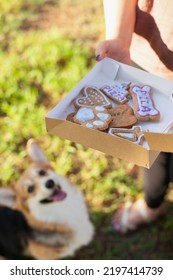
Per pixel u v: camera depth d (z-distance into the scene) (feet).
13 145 5.26
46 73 5.92
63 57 6.06
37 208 4.14
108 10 3.34
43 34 6.56
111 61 3.16
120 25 3.27
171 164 3.89
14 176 4.98
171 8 3.00
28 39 6.51
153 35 3.19
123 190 4.74
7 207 4.37
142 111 2.92
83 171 4.94
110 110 2.96
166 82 3.02
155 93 3.09
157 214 4.44
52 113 2.83
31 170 4.19
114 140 2.58
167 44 3.10
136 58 3.40
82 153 5.09
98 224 4.58
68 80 5.71
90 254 4.44
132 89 3.06
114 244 4.45
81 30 6.55
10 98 5.71
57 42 6.29
